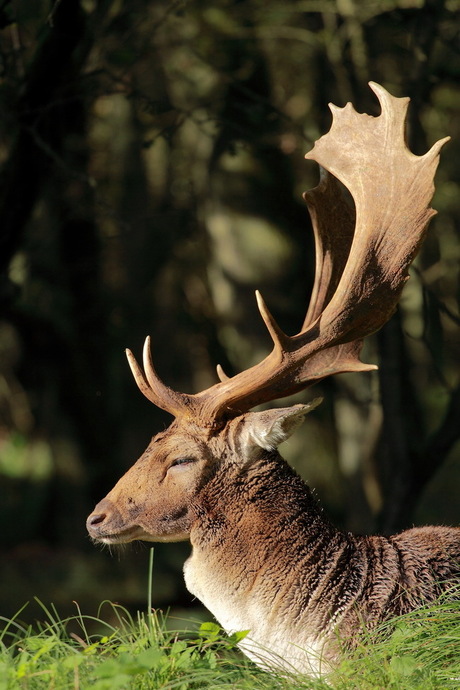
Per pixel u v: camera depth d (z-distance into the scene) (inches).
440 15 481.4
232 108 546.6
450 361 895.7
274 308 603.8
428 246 751.1
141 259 754.8
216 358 753.0
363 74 517.7
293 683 231.0
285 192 611.5
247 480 259.8
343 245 291.6
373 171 273.3
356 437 606.9
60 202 594.6
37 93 405.1
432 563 259.0
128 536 262.7
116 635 261.4
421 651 235.5
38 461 871.7
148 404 780.0
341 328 265.9
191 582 263.1
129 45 487.8
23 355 768.9
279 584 253.3
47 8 411.8
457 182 703.1
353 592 251.9
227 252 613.0
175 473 260.7
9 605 668.7
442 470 927.0
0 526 812.6
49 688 212.2
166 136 458.3
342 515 609.9
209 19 549.3
